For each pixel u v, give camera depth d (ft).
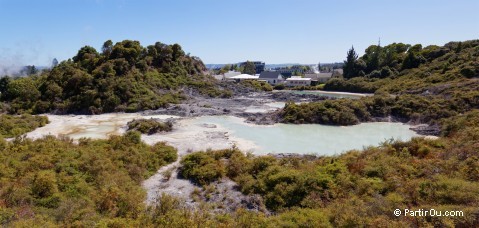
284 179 59.72
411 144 73.31
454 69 216.74
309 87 323.57
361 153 73.61
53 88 170.60
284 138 111.34
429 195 44.09
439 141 74.69
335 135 116.67
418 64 282.15
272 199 56.24
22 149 79.46
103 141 90.33
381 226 35.55
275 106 186.80
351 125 134.62
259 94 250.57
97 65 197.57
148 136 110.73
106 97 168.66
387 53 335.26
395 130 125.18
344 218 39.17
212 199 59.26
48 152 75.36
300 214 44.70
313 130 124.77
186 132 117.60
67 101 165.99
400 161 63.26
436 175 51.39
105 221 42.45
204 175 68.44
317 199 52.75
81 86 174.50
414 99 149.69
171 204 49.19
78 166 65.62
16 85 171.73
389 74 293.43
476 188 42.80
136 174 69.10
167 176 70.59
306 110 141.49
